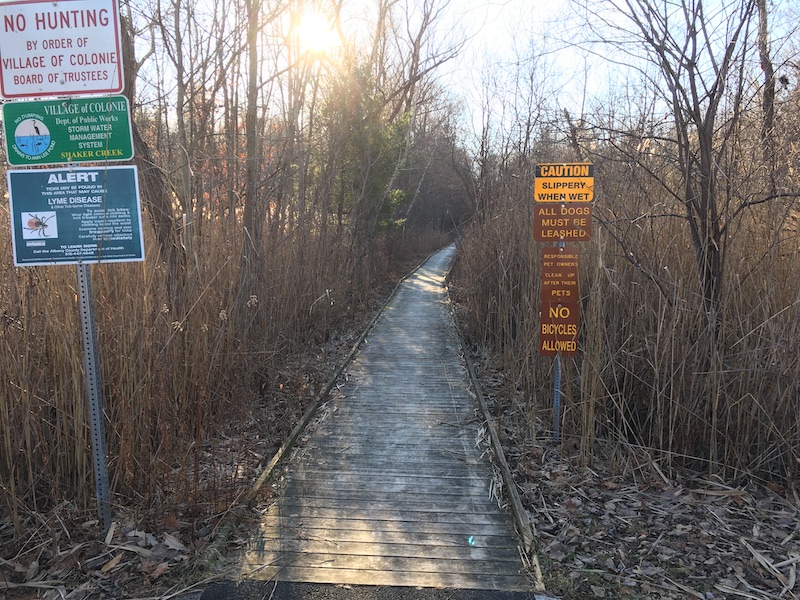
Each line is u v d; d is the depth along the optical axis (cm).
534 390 545
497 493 409
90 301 321
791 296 418
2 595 287
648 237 482
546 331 479
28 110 311
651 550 331
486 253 909
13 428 348
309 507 387
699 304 444
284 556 324
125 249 317
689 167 427
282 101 1051
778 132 432
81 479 350
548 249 471
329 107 1244
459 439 527
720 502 394
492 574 310
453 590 294
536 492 408
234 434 511
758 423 419
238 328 561
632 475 433
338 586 296
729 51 408
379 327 1175
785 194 389
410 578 305
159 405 373
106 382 385
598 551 331
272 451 486
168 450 366
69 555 316
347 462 470
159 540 332
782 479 415
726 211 427
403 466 462
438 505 393
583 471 440
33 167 351
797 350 409
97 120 310
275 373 643
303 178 945
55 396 354
